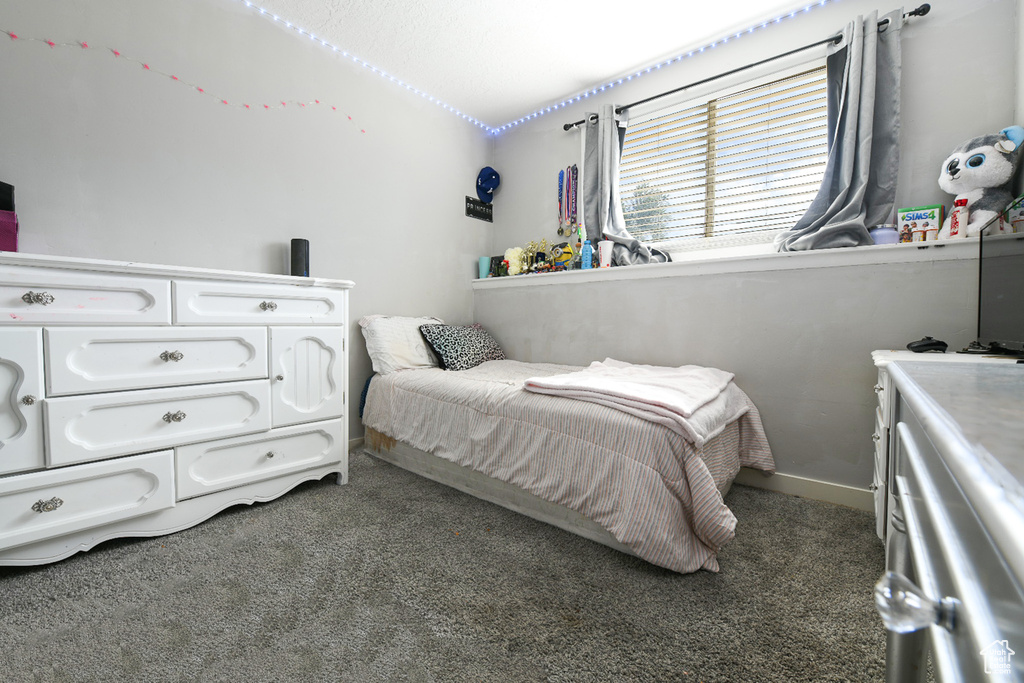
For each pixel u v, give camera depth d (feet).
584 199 9.52
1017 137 5.33
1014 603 0.53
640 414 4.84
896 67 6.25
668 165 8.97
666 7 7.11
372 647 3.54
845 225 6.28
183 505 5.33
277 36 7.47
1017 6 5.67
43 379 4.34
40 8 5.37
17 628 3.71
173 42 6.39
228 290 5.58
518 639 3.64
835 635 3.69
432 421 7.02
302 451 6.39
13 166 5.24
